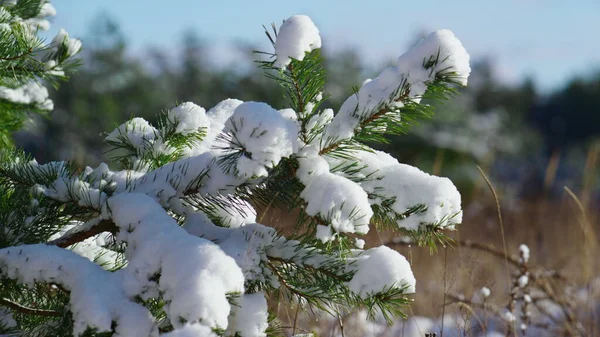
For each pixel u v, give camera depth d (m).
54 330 1.36
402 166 1.38
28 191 1.43
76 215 1.43
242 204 1.42
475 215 4.05
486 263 2.19
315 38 1.33
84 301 1.24
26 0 1.70
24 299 1.42
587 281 2.27
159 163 1.48
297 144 1.33
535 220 3.74
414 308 2.18
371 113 1.35
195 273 1.22
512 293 1.86
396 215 1.37
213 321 1.20
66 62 1.64
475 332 1.86
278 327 1.48
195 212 1.41
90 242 1.49
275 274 1.38
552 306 2.43
